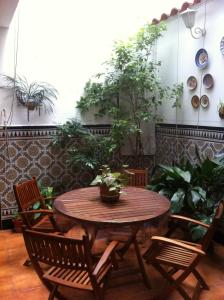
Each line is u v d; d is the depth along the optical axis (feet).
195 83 11.83
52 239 5.83
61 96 12.88
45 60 12.42
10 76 11.92
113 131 12.88
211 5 10.77
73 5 12.69
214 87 10.92
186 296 7.49
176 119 13.06
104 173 8.72
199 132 11.75
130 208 7.92
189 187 9.92
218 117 10.80
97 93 13.12
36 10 12.09
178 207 9.41
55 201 8.51
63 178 13.21
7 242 11.03
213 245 10.24
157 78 13.52
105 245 9.98
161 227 10.25
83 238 5.59
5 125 12.00
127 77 12.60
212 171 9.74
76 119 13.26
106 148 12.95
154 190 10.57
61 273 6.62
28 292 8.05
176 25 12.70
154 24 13.07
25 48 12.05
